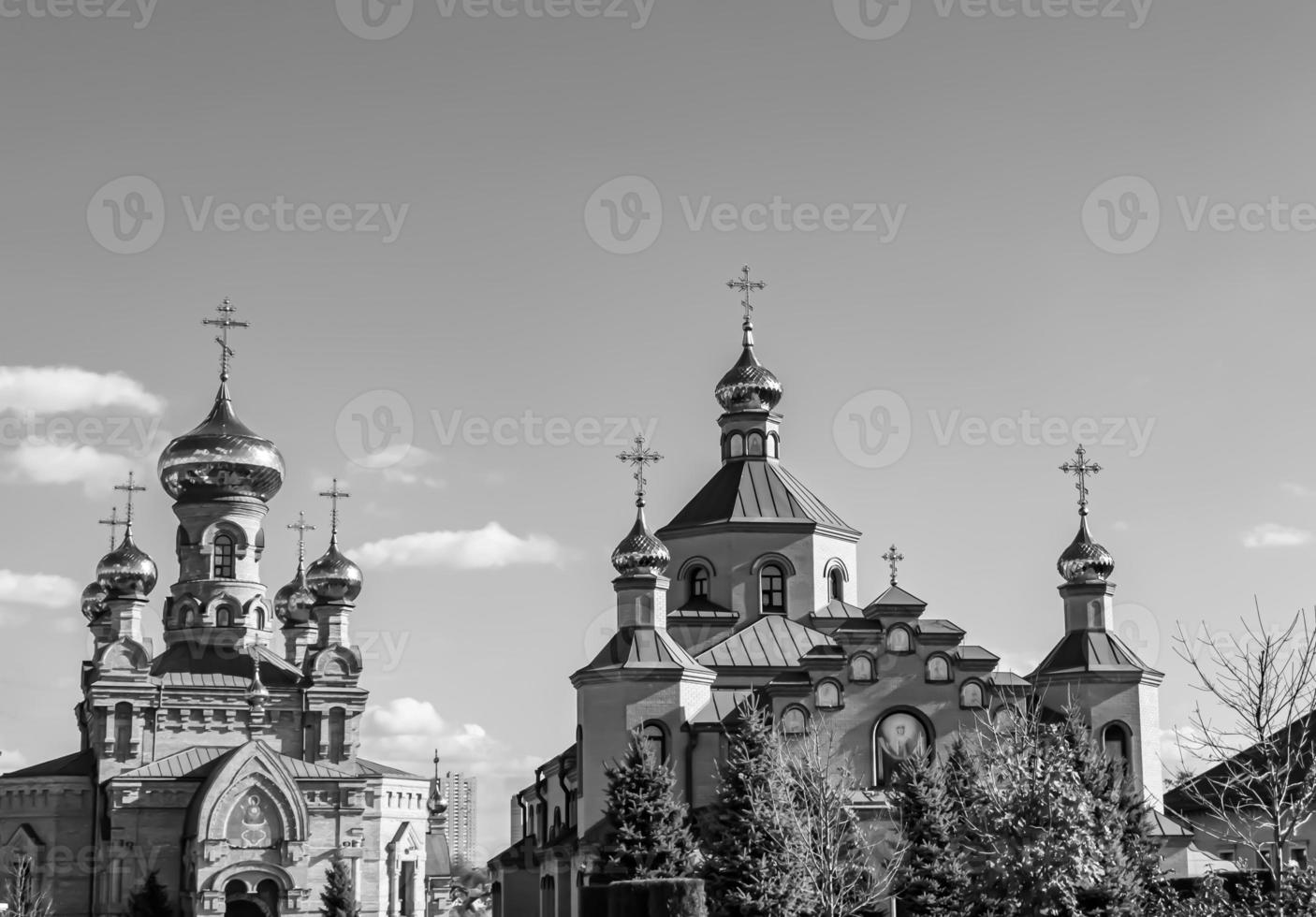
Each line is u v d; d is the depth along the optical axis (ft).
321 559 384.88
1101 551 303.48
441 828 554.87
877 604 283.59
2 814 350.02
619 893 224.33
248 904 339.77
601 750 282.36
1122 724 290.56
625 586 291.79
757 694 280.10
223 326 393.50
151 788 341.41
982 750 232.12
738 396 340.80
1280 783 160.25
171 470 380.78
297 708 364.79
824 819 233.35
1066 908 161.89
